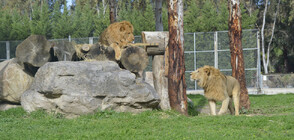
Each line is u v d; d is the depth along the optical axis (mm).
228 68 22766
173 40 10516
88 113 9477
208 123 8500
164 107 10930
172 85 10562
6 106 11945
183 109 10531
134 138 6793
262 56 42031
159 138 6797
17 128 8039
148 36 10938
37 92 9703
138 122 8641
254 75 22984
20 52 10758
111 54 10836
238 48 13258
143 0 31531
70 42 11141
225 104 10312
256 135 7191
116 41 10812
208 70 10219
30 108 9852
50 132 7508
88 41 22266
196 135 7023
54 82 9320
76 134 7199
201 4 41094
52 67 9531
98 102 9578
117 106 9922
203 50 23000
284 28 43406
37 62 10820
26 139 6812
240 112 12711
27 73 11875
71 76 9484
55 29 31969
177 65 10523
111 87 9703
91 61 10328
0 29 31766
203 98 19062
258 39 22781
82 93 9422
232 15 13352
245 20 31953
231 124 8492
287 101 16688
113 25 10875
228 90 10828
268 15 43844
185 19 30984
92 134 7078
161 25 19094
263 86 25125
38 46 10844
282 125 8234
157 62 11055
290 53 44312
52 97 9586
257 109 13547
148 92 9969
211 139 6652
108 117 9328
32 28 31359
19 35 31109
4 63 12781
